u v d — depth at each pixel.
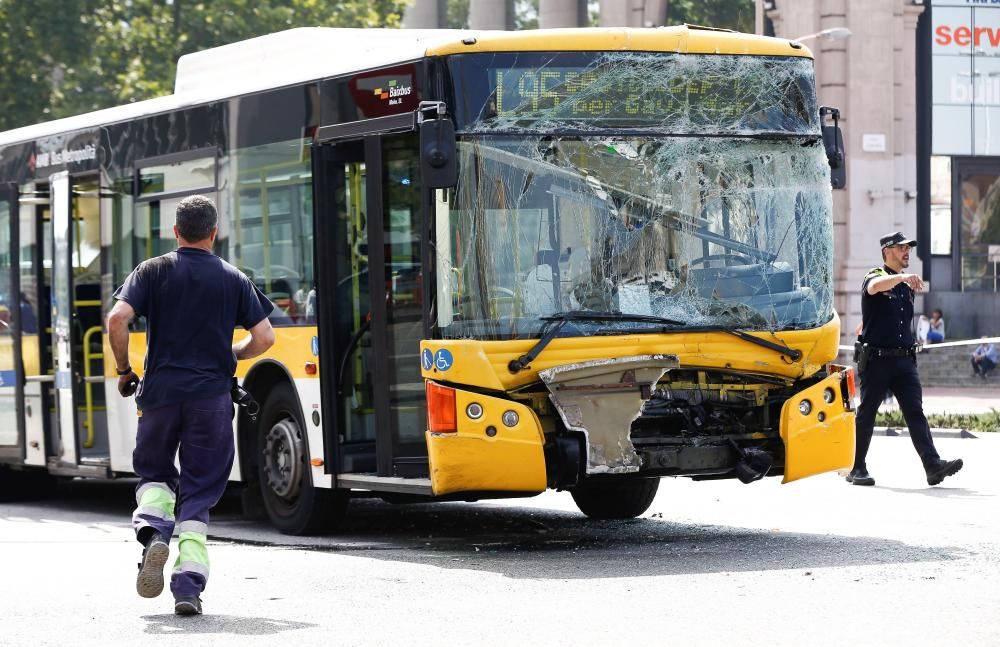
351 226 17.25
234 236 18.83
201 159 19.33
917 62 62.88
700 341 15.75
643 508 19.06
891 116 60.81
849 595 12.66
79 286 21.61
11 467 24.12
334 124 17.14
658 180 15.88
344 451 17.34
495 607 12.45
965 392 54.69
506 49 15.61
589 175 15.70
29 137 22.78
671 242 15.84
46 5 59.56
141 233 20.39
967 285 63.72
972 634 11.01
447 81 15.54
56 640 11.49
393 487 16.36
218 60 19.47
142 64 61.53
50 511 22.52
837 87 60.53
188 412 12.34
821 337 16.23
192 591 12.27
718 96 16.17
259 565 15.16
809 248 16.39
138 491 12.49
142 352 20.27
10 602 13.20
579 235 15.62
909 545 15.80
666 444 15.66
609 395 15.34
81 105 60.94
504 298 15.37
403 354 16.31
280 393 18.31
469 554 15.88
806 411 16.06
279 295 18.12
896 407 44.03
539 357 15.31
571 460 15.26
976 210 63.53
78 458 21.59
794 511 19.27
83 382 21.61
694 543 16.36
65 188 21.73
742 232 16.11
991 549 15.41
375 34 18.11
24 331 22.77
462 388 15.30
